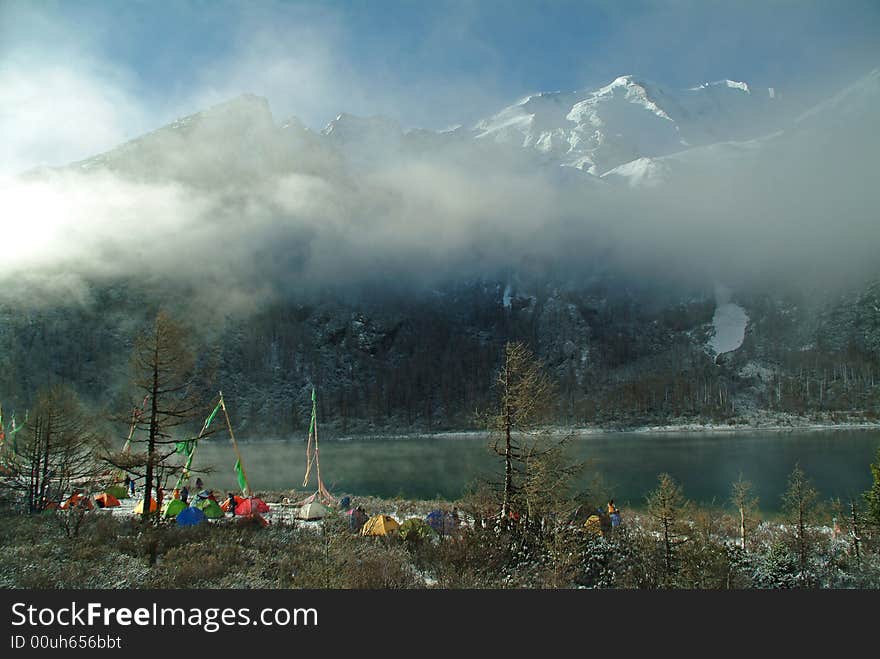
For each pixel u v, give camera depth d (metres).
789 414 154.12
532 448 25.72
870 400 156.38
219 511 30.66
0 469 32.62
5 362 135.38
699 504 48.34
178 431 54.09
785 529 32.69
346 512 34.97
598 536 24.27
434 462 94.88
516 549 22.05
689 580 21.56
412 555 22.95
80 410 35.81
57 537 22.61
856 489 56.31
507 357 27.14
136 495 40.81
